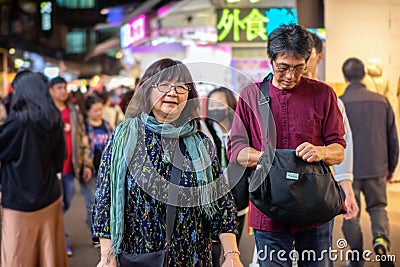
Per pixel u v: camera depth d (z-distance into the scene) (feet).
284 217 8.95
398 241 14.57
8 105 24.85
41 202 12.95
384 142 14.56
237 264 7.71
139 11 32.73
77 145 17.75
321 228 9.41
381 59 16.60
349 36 16.62
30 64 58.90
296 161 8.86
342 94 15.20
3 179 13.01
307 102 9.27
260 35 18.43
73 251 17.49
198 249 7.73
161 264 7.39
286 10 17.25
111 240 7.53
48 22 62.28
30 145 12.75
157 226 7.55
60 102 17.62
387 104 14.62
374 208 14.40
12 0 57.62
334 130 9.34
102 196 7.69
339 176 11.30
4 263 13.01
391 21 16.56
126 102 11.68
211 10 28.94
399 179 16.30
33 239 12.98
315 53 10.57
